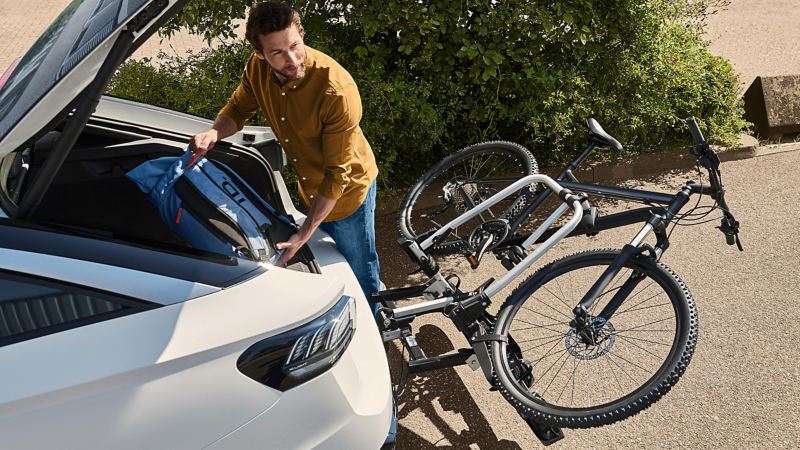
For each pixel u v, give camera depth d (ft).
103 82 6.89
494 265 14.44
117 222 10.52
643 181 17.16
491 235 10.82
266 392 7.23
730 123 18.39
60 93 6.64
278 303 7.43
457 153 13.42
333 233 10.56
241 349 7.09
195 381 6.90
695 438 10.36
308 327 7.43
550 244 10.19
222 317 7.11
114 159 10.18
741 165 17.72
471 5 15.67
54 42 8.19
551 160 17.39
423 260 10.69
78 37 7.25
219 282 7.34
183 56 26.37
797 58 25.57
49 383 6.43
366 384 8.44
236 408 7.11
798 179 16.96
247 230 8.86
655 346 11.48
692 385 11.28
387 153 16.01
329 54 15.70
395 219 15.85
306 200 10.50
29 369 6.47
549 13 15.70
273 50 8.18
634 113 17.39
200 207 8.84
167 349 6.79
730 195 16.43
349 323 7.99
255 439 7.27
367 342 8.93
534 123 16.25
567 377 11.47
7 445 6.33
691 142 18.04
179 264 7.32
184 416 6.89
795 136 20.13
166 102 15.64
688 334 9.53
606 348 10.40
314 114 8.82
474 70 15.71
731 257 14.23
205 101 15.08
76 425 6.52
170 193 8.97
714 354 11.86
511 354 10.36
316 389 7.53
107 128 10.31
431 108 15.57
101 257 7.04
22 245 6.86
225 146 10.61
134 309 6.93
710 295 13.21
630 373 11.35
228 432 7.12
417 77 16.35
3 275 6.66
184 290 7.13
